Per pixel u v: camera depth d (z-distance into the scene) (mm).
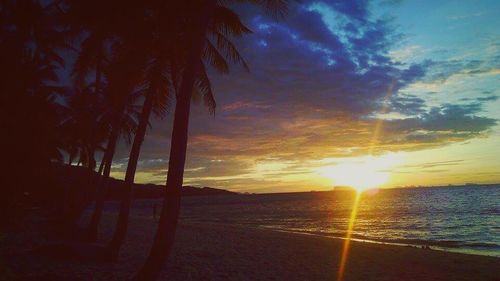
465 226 41000
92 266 11234
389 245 23875
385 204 94625
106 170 17625
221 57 11883
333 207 92000
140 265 12117
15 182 7016
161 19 11461
